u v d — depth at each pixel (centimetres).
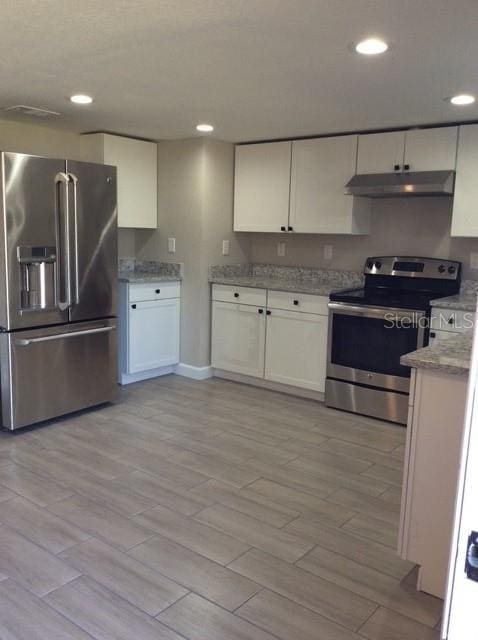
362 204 419
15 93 321
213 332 475
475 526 66
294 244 480
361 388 392
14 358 341
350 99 316
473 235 357
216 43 232
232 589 203
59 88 309
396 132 379
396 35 217
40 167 339
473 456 66
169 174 469
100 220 379
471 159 352
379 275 424
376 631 184
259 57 248
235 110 351
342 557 225
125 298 439
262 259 503
